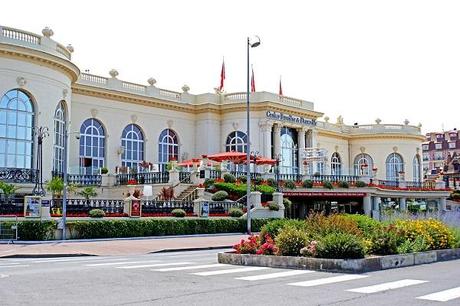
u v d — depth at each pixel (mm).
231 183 40219
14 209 27203
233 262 15562
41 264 16156
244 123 50406
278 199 38500
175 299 9242
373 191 49938
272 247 15281
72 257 19578
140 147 47438
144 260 17641
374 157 67438
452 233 18812
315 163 55906
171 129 49719
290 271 13469
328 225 16562
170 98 49562
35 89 34906
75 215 28609
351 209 51812
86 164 43281
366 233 16047
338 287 10688
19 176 33469
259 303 8859
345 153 68250
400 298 9445
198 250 23359
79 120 43094
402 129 67625
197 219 31984
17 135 34094
